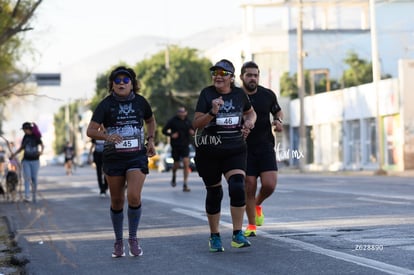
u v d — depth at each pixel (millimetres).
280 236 13328
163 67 89438
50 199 26172
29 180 24328
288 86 88188
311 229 14188
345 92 60750
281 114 13391
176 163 30328
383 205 18469
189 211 19062
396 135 52000
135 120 11453
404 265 9984
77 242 13961
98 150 26297
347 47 91562
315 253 11305
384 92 53312
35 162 24453
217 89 11602
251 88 13094
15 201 25656
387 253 11016
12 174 25984
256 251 11758
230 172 11695
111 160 11484
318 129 67438
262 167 13258
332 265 10227
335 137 63594
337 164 62500
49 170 87375
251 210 13383
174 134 27844
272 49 94062
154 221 16906
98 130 11398
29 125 24375
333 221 15359
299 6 57000
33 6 23469
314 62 93125
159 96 88250
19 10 24250
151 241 13578
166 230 15172
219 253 11766
